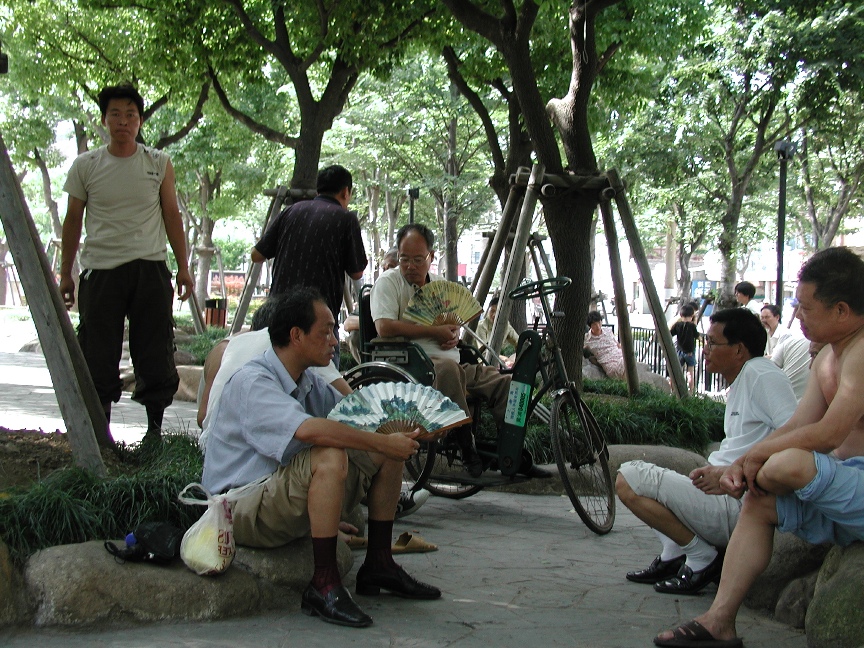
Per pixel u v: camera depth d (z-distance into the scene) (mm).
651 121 23734
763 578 4012
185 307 31797
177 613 3508
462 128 25594
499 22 8797
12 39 16359
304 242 5855
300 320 3752
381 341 5559
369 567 4035
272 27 12867
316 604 3639
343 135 25578
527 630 3662
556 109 9203
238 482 3789
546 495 6816
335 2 11359
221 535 3600
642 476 4230
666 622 3834
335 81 11820
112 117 5191
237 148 25453
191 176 29156
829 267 3441
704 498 4141
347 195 6227
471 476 5930
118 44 16062
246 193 29422
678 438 8484
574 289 9062
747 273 52938
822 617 3262
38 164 25641
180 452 5086
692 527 4188
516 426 5711
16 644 3199
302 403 3951
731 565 3500
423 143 25219
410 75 23266
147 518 3998
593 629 3709
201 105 15547
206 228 29922
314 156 11773
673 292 49531
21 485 4250
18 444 4914
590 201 9094
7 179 4312
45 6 15805
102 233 5281
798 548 3959
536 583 4391
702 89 21734
